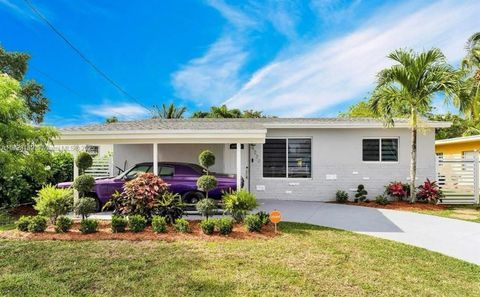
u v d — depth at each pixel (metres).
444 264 5.71
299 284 4.77
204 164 8.87
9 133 6.83
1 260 5.75
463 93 11.62
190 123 13.44
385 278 5.02
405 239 7.38
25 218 7.72
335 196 13.30
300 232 7.82
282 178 13.58
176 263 5.60
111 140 9.75
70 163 12.65
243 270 5.29
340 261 5.75
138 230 7.54
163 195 8.42
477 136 16.45
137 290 4.57
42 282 4.81
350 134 13.38
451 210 11.38
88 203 7.94
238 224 8.35
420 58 11.59
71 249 6.35
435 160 13.14
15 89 7.17
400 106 12.01
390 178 13.25
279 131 13.57
